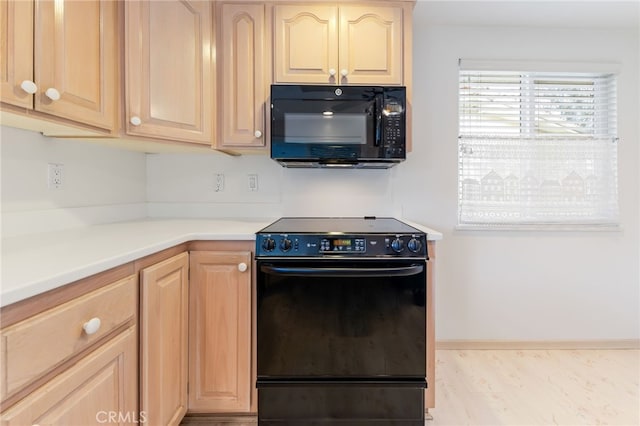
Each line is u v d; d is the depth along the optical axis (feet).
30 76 3.00
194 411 4.60
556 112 6.99
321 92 5.22
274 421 4.58
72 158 4.77
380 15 5.48
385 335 4.52
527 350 6.98
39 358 2.24
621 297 6.98
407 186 6.84
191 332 4.57
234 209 6.66
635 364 6.40
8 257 2.93
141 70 4.39
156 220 6.10
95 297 2.78
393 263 4.48
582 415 4.94
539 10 6.19
